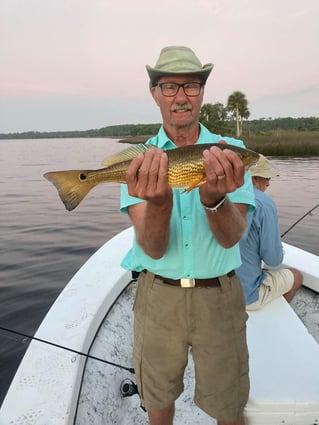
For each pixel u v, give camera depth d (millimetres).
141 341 2035
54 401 2010
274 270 3555
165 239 1784
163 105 2088
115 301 3422
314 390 2229
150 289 1995
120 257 4012
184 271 1905
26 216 10367
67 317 2820
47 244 7480
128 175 1581
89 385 2426
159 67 2035
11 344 3908
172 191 1793
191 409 2719
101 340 2887
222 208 1686
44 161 33031
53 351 2412
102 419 2365
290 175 19297
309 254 4246
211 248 1898
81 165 28156
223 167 1525
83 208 11719
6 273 5895
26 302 4871
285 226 9273
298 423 2176
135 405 2756
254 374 2373
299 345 2670
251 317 3059
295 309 3807
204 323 1929
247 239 3096
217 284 1940
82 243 7547
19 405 1978
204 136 2188
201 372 1982
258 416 2174
